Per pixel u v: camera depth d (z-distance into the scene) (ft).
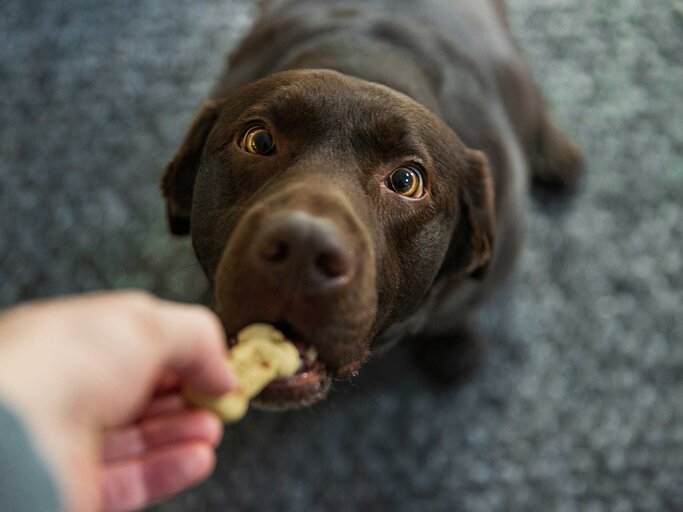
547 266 2.35
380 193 1.28
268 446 2.05
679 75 2.70
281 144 1.29
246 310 1.09
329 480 2.04
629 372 2.22
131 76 2.56
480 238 1.58
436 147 1.37
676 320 2.29
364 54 1.69
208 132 1.51
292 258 1.02
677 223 2.44
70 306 0.73
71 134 2.45
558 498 2.06
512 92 2.03
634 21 2.78
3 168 2.39
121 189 2.36
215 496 1.99
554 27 2.76
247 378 0.91
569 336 2.26
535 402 2.17
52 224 2.30
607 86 2.66
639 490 2.08
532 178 2.45
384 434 2.10
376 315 1.31
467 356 2.14
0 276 2.22
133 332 0.74
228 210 1.31
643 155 2.55
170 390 0.89
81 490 0.70
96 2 2.70
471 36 1.94
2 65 2.58
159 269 2.24
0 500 0.62
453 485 2.06
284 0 2.06
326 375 1.19
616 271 2.35
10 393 0.64
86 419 0.71
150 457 0.86
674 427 2.15
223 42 2.64
